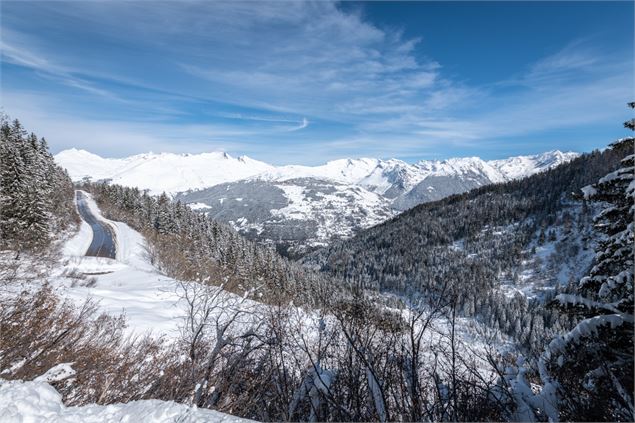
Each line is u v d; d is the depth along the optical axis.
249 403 5.40
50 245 36.59
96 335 9.02
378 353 4.28
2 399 3.86
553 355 4.56
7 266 16.98
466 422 3.78
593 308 4.87
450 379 4.02
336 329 4.68
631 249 4.73
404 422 3.78
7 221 31.36
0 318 7.51
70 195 94.12
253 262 42.22
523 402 3.88
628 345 4.41
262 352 5.97
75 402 5.98
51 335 7.80
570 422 3.74
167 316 15.09
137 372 7.13
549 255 116.44
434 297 4.21
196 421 3.58
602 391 4.03
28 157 49.22
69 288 18.02
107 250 47.78
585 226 121.69
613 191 5.20
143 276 30.67
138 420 3.66
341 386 4.46
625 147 5.22
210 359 6.02
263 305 6.17
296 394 4.57
